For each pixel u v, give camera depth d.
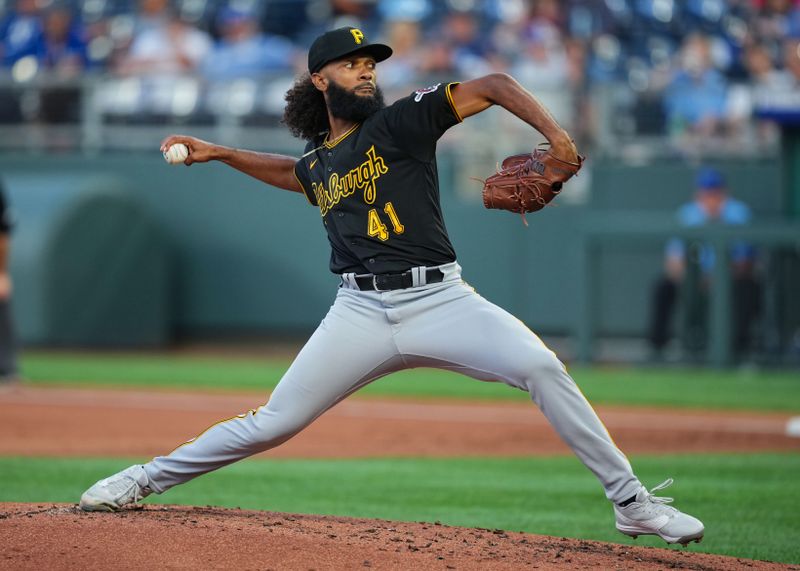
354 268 15.47
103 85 59.59
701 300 50.09
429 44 58.81
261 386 43.28
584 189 55.25
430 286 15.09
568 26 62.91
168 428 32.81
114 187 55.78
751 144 54.84
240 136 57.06
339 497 22.45
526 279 55.41
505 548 15.06
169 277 58.81
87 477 24.17
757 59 60.34
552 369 14.65
